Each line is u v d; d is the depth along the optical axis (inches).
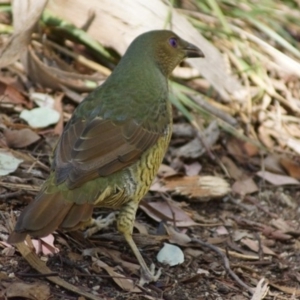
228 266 388.5
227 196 465.1
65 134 358.0
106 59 530.3
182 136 500.4
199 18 567.2
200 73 516.1
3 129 453.7
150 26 507.5
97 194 341.4
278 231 439.8
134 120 367.2
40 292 330.6
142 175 363.3
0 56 470.3
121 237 392.8
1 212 382.6
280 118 534.0
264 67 553.9
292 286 390.6
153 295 356.8
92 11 513.7
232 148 506.6
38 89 500.7
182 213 431.2
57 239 375.6
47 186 334.3
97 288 351.6
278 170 499.8
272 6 614.2
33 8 470.3
